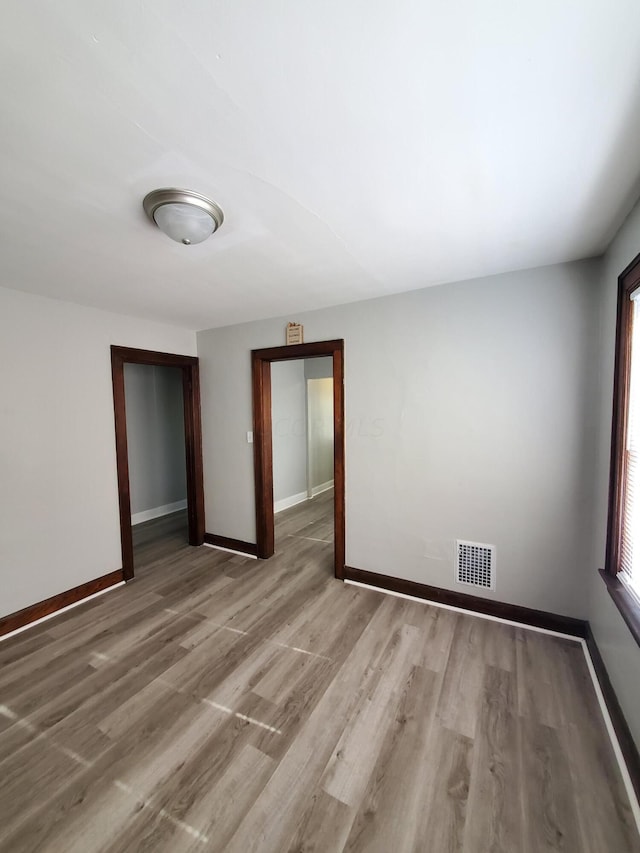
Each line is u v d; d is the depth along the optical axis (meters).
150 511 5.04
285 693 1.81
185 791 1.34
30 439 2.47
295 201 1.41
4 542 2.34
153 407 5.07
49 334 2.57
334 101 0.94
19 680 1.92
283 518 4.77
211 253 1.85
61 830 1.22
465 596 2.51
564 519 2.20
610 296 1.86
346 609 2.56
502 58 0.83
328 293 2.56
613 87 0.90
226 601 2.70
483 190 1.36
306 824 1.23
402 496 2.70
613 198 1.43
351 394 2.85
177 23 0.74
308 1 0.70
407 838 1.19
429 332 2.52
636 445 1.58
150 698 1.79
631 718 1.41
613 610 1.69
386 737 1.55
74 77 0.85
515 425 2.30
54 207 1.40
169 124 1.00
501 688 1.81
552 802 1.29
